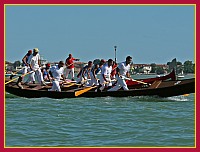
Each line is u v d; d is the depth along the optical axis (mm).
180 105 29406
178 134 19656
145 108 27750
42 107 28016
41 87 34500
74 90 32844
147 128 21047
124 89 32062
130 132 20078
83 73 36156
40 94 32281
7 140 18422
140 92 31375
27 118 23750
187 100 32250
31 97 32500
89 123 22359
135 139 18688
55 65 32656
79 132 20078
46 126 21391
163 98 31719
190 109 27578
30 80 35031
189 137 19047
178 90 30891
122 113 25688
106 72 32562
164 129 20797
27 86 34656
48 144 17781
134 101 31062
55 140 18469
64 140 18484
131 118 23953
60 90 32625
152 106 28672
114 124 22078
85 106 28406
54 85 32500
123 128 21047
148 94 31359
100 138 18875
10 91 33406
